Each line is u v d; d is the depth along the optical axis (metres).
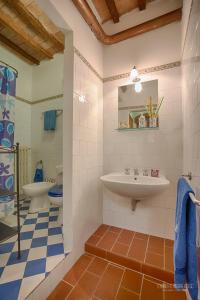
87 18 1.50
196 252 0.68
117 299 1.06
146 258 1.32
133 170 1.73
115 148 1.85
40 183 2.41
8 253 1.30
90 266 1.34
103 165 1.91
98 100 1.83
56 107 2.67
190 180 1.04
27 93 2.86
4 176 1.44
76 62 1.41
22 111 2.77
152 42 1.69
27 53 2.57
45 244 1.43
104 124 1.91
